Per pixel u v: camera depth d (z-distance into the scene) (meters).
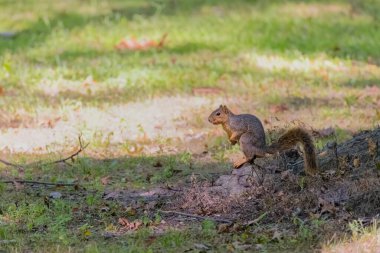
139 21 23.17
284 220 10.05
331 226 9.57
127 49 20.50
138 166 12.90
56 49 20.41
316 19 22.66
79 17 24.09
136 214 10.73
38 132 14.60
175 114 15.55
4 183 12.00
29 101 16.38
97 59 19.52
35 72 18.23
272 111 15.51
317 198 10.14
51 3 26.53
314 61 18.83
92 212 10.84
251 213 10.34
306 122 14.81
